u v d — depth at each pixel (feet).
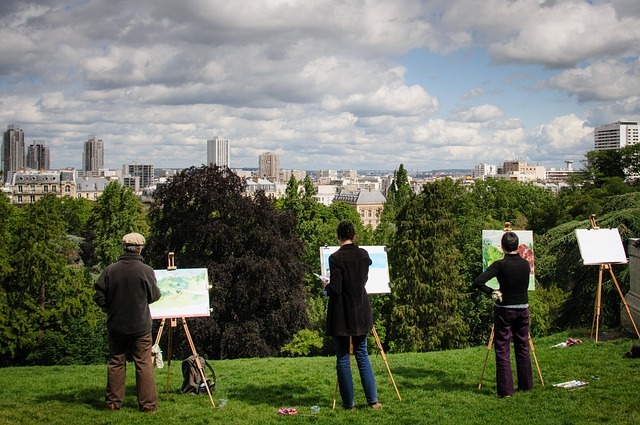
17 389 40.45
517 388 32.94
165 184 109.09
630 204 69.31
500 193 262.67
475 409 29.55
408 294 125.18
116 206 246.68
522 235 42.70
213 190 104.42
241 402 33.37
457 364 43.16
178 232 104.58
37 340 122.01
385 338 132.57
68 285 125.80
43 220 126.72
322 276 34.76
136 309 29.81
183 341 95.81
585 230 46.50
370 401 30.37
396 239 136.87
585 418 27.30
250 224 107.86
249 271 97.35
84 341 121.60
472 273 134.10
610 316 63.31
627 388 31.68
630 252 48.80
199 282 37.37
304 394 35.37
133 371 46.14
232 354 98.78
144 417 29.37
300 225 196.54
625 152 201.77
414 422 27.76
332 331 29.35
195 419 29.09
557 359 40.27
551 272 79.36
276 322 99.86
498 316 31.83
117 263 30.01
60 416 29.43
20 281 123.44
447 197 131.85
